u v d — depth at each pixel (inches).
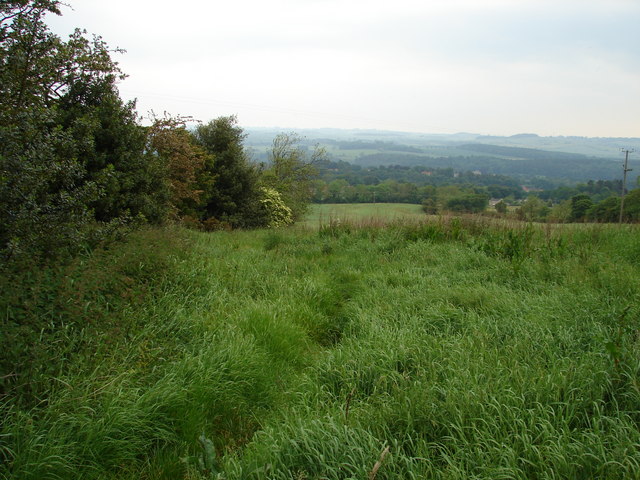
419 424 119.0
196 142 788.6
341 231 488.4
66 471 106.1
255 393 157.4
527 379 133.0
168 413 133.4
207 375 147.5
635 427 112.3
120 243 229.6
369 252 384.2
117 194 372.8
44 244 167.2
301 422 121.0
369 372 156.2
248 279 280.1
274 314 209.6
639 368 130.3
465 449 107.2
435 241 421.4
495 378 137.6
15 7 223.3
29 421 110.3
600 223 442.3
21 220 150.6
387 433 116.6
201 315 202.1
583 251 309.1
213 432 135.1
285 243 450.3
